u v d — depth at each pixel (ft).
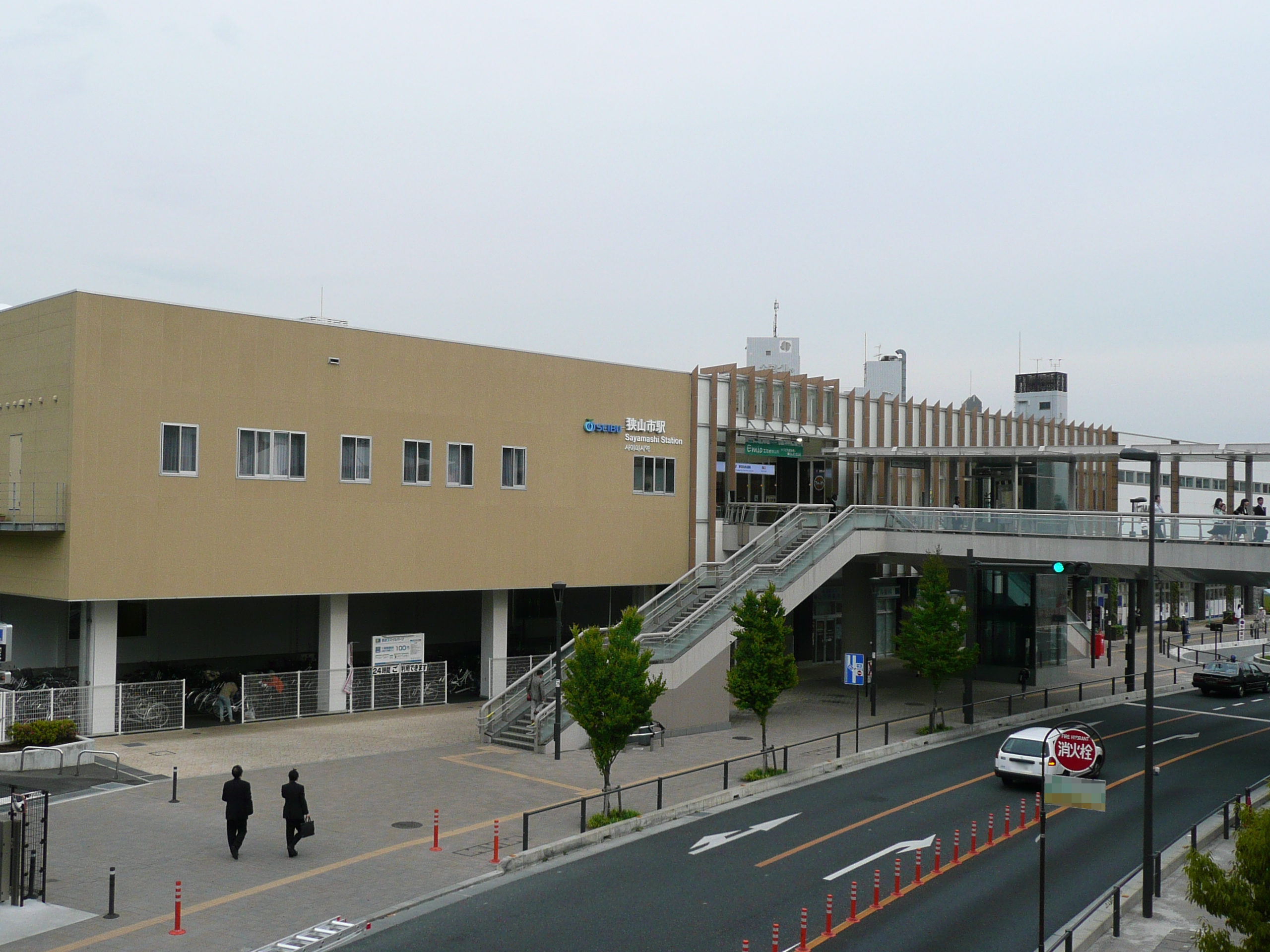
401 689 125.18
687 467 152.05
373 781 87.20
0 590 110.11
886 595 190.29
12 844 57.36
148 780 85.56
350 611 155.33
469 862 66.54
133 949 51.31
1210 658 199.00
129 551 103.40
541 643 175.01
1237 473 288.92
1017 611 163.84
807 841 73.56
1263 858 41.34
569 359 139.23
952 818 80.84
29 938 52.49
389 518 122.11
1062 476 170.09
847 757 101.76
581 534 139.95
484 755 98.89
